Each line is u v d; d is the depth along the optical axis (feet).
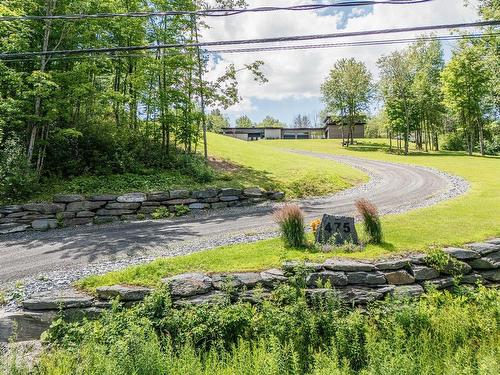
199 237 35.45
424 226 30.83
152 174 54.70
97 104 56.13
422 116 132.57
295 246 27.20
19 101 43.78
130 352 15.83
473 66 110.93
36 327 19.81
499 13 71.56
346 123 165.37
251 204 52.54
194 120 60.54
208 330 18.67
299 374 16.05
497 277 24.11
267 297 21.01
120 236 37.14
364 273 22.24
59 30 50.62
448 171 78.79
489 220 32.30
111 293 20.75
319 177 63.98
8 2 44.29
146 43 60.08
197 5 56.03
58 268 27.53
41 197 44.19
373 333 18.51
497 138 132.87
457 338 18.92
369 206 27.61
